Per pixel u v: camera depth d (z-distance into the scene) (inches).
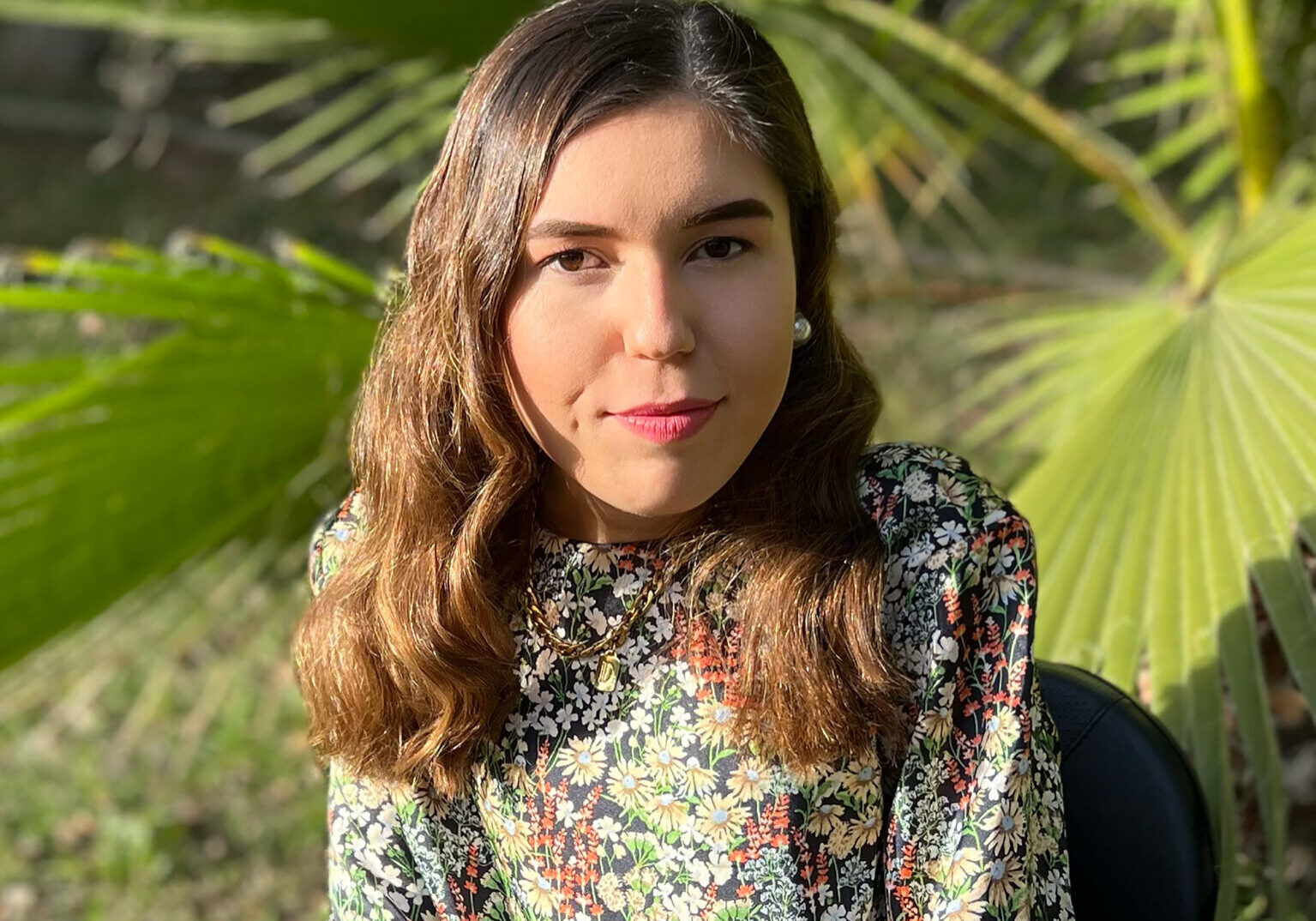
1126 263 197.6
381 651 44.2
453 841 45.9
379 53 80.4
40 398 58.8
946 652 40.7
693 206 36.2
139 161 256.5
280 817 117.2
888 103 87.0
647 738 42.8
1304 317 57.2
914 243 203.3
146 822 115.6
